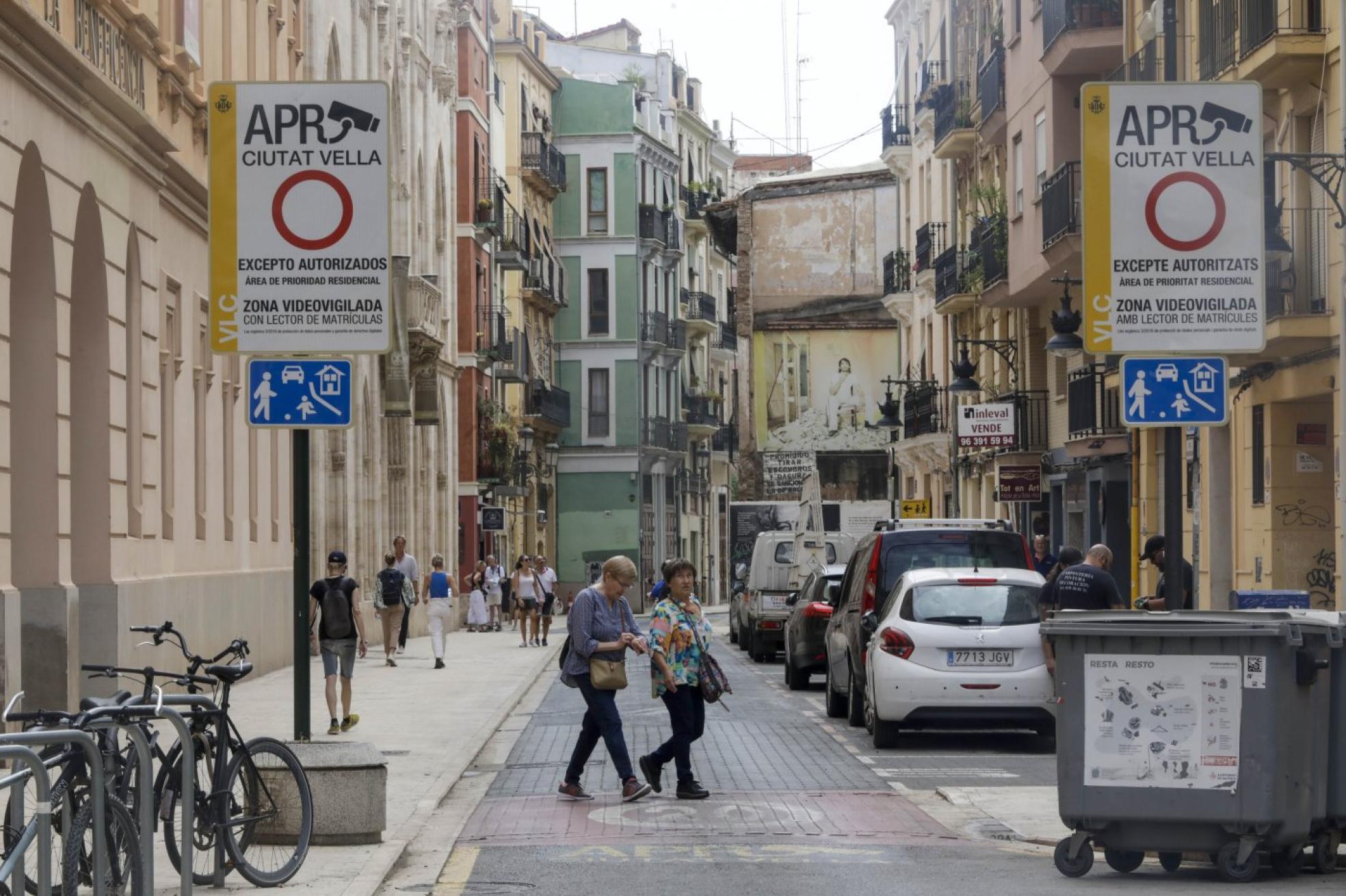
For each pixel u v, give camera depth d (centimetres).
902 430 6406
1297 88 2539
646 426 8781
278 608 3356
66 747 888
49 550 1972
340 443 4247
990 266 4312
